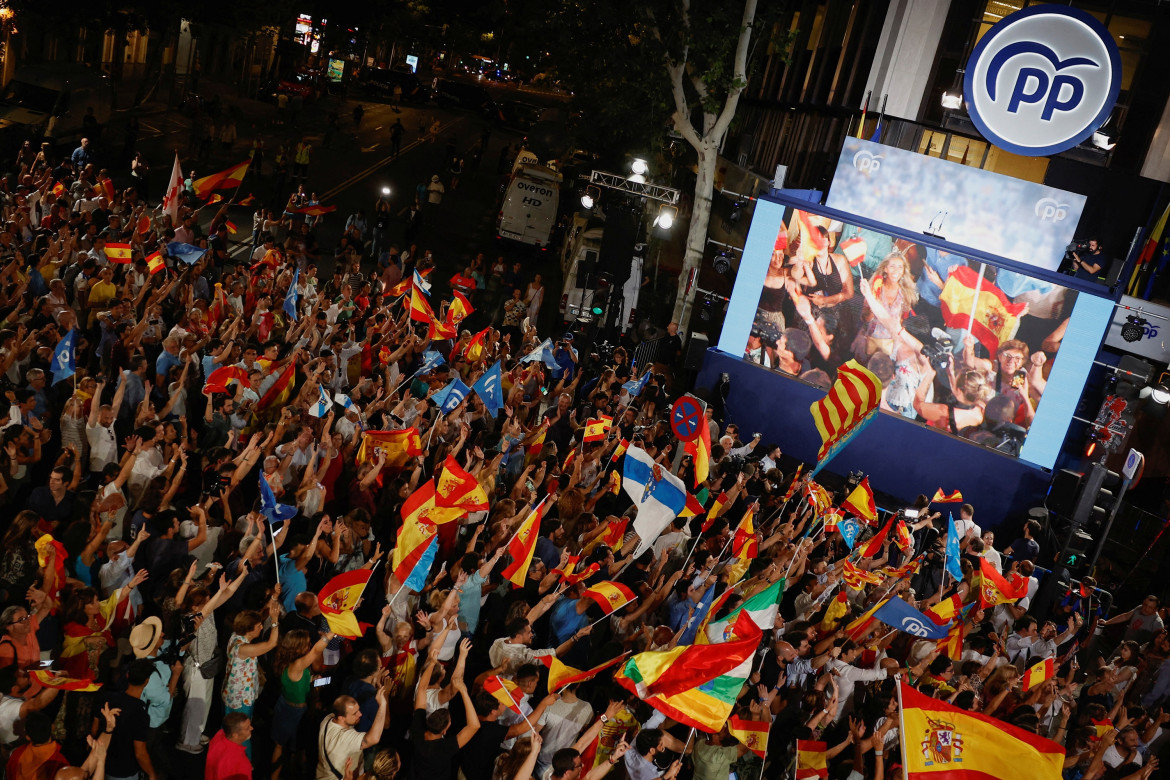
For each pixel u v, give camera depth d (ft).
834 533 48.60
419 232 101.14
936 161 70.49
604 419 45.75
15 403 33.17
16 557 26.61
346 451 39.68
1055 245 68.03
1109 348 75.15
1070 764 32.81
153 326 46.24
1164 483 71.31
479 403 49.78
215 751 22.65
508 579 31.55
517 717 26.63
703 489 47.75
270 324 51.16
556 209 109.50
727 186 124.98
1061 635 41.88
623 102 90.48
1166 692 40.60
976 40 86.38
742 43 84.74
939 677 34.58
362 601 32.83
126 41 154.92
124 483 32.14
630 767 26.27
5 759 22.04
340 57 228.22
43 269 49.78
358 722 25.30
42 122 95.55
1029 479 65.87
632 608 34.81
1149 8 79.82
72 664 25.30
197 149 121.49
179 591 25.91
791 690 32.22
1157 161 81.30
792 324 72.64
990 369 66.90
